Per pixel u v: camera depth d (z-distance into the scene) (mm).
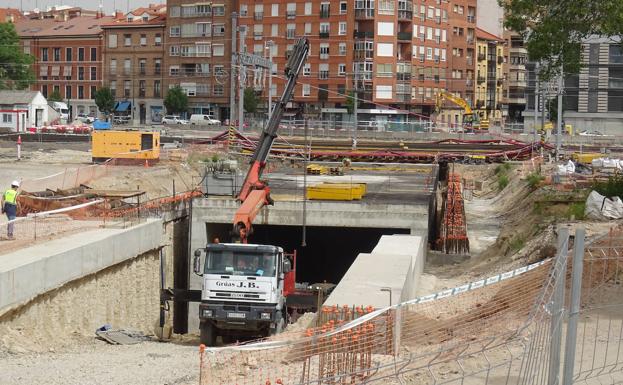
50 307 29422
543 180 55781
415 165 68312
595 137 100500
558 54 37938
